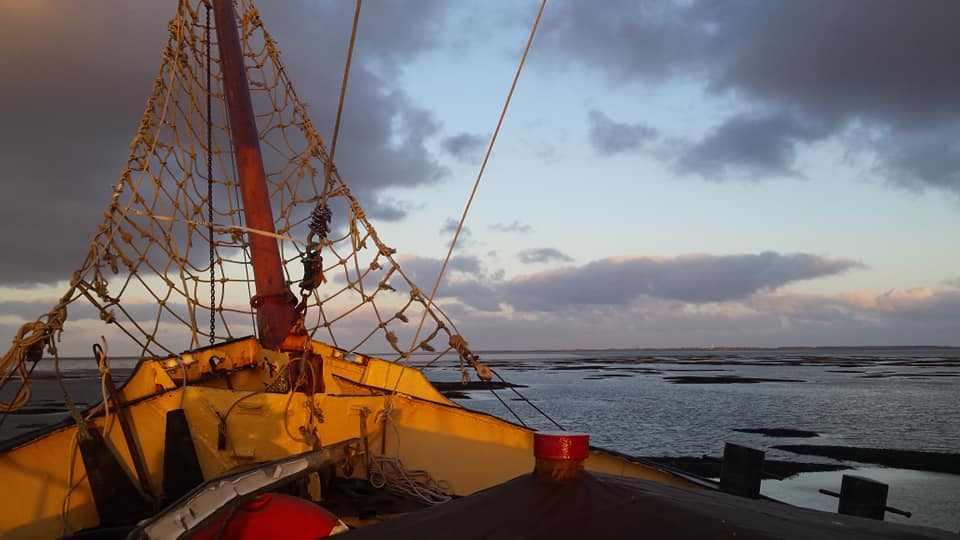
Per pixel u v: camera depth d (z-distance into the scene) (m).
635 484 3.02
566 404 47.97
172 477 7.40
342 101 6.36
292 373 8.53
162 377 8.95
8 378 7.36
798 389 64.81
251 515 4.19
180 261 9.45
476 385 66.94
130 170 9.18
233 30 11.25
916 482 23.02
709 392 60.50
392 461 7.94
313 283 9.00
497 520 2.71
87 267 8.17
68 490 6.86
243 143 10.74
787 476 23.80
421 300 9.57
